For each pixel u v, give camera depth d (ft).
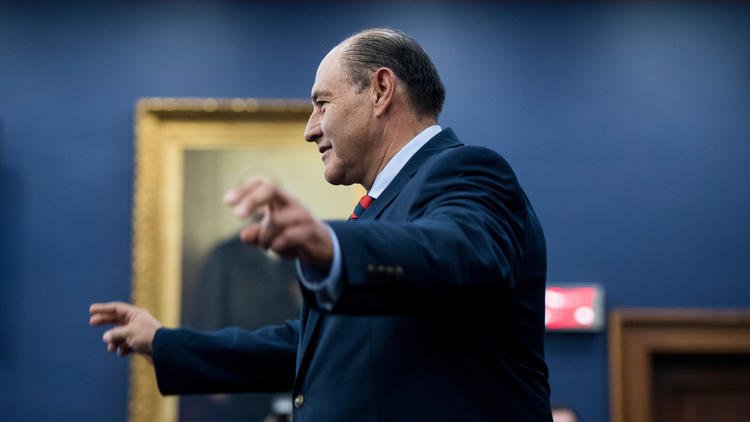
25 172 31.73
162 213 31.42
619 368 31.17
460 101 32.01
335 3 32.42
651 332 31.55
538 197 31.73
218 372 11.85
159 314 31.12
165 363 11.73
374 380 9.74
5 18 32.19
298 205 7.45
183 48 32.27
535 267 10.44
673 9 32.37
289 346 12.10
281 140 31.73
